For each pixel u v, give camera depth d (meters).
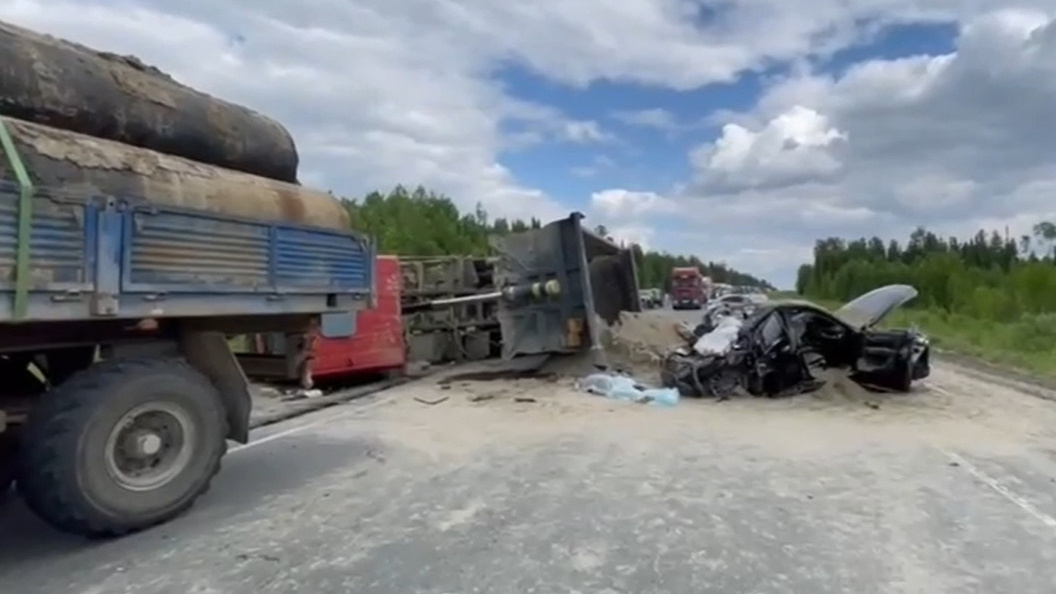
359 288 6.77
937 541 4.46
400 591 3.70
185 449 4.95
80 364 5.08
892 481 5.93
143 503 4.64
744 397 10.73
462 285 16.52
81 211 4.20
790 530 4.66
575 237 13.16
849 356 11.58
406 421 8.88
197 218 4.94
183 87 5.91
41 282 3.97
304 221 6.21
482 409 9.80
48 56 4.74
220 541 4.50
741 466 6.46
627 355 13.94
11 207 3.86
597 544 4.39
